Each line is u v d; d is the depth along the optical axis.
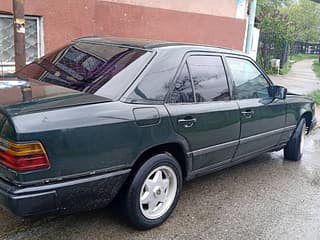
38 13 6.91
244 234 3.47
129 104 3.11
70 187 2.76
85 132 2.78
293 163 5.61
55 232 3.27
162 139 3.29
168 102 3.41
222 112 3.90
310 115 5.81
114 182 3.02
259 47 18.66
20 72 3.97
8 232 3.21
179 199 4.05
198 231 3.46
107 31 8.63
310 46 44.16
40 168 2.61
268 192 4.45
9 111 2.60
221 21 11.81
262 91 4.75
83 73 3.46
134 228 3.38
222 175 4.89
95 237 3.23
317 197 4.42
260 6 22.92
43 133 2.59
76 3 7.40
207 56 3.95
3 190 2.61
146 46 3.60
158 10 9.72
